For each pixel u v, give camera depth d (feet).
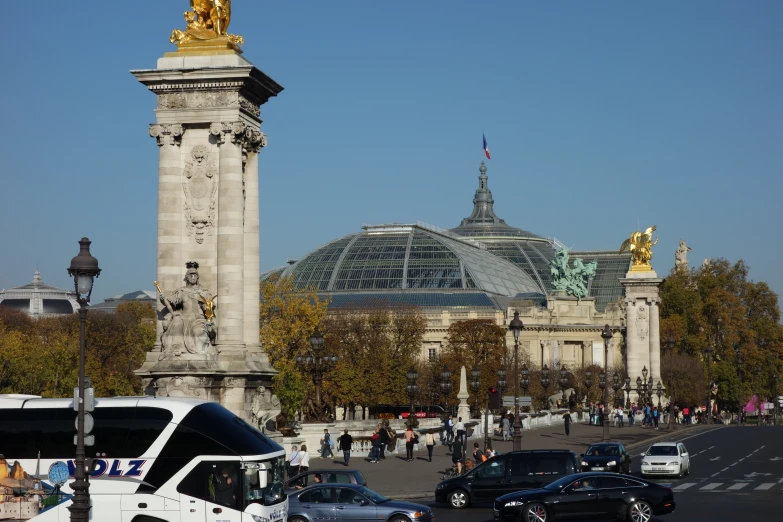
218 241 237.25
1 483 135.44
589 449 258.37
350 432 315.37
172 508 136.56
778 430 498.69
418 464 286.87
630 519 177.27
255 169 246.88
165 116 239.50
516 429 272.72
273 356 406.82
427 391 641.81
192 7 243.60
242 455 137.90
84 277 133.08
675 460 262.26
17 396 144.36
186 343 229.45
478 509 207.21
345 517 167.73
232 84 237.25
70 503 136.98
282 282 448.65
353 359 591.37
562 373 549.95
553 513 179.01
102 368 483.51
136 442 138.31
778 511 194.08
